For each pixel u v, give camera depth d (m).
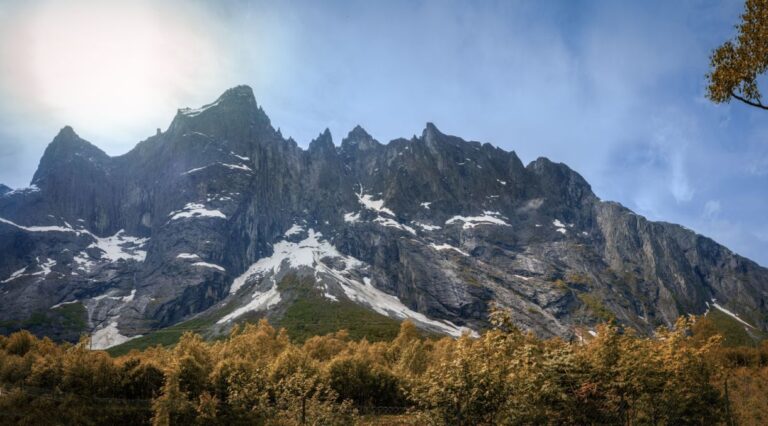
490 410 32.00
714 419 44.22
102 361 89.62
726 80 23.50
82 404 81.81
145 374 87.69
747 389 78.56
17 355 112.25
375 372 91.50
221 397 80.25
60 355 98.50
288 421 51.53
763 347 119.50
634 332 39.22
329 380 83.31
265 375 77.19
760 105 23.12
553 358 35.47
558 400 34.03
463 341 34.53
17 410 80.06
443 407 32.44
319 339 137.88
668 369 37.50
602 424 35.00
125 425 78.44
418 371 103.06
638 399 37.06
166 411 63.59
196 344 110.44
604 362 36.28
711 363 46.94
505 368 32.94
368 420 67.88
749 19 23.50
